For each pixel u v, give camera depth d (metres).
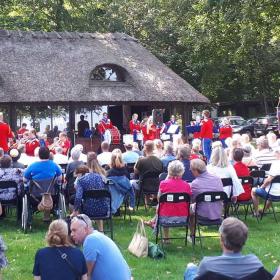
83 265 4.72
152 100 20.59
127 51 22.62
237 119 35.19
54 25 31.62
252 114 44.69
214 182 7.93
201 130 17.66
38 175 8.86
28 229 9.13
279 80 37.81
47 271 4.62
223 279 3.90
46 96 19.38
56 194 9.10
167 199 7.62
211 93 36.94
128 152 11.59
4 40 21.36
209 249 7.87
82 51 21.66
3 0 30.45
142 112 24.38
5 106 19.64
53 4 30.66
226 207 8.84
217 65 33.72
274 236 8.48
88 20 31.70
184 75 35.22
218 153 8.91
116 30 32.41
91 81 20.59
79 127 20.97
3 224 9.66
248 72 36.47
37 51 21.19
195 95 21.58
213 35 30.03
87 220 5.29
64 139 14.59
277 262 7.13
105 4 33.09
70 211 9.68
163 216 7.77
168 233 8.25
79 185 8.09
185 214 7.78
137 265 7.05
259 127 33.78
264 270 3.98
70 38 22.31
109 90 20.42
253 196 9.66
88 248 4.98
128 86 20.88
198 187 7.87
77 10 32.12
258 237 8.44
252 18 25.23
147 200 11.03
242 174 9.44
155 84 21.17
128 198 10.30
